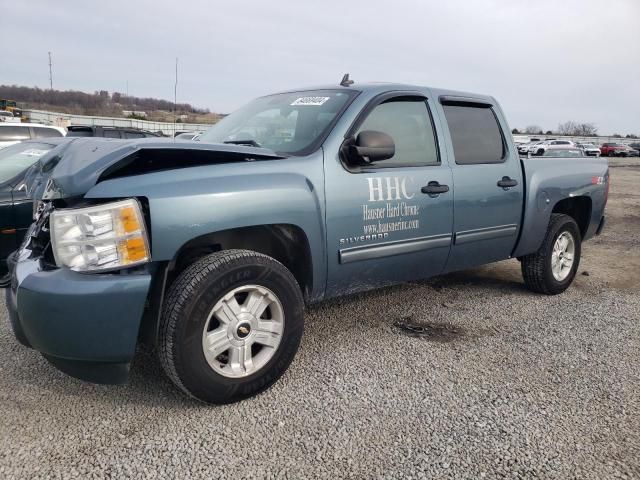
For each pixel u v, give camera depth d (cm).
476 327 384
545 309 430
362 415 256
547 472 216
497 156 411
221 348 256
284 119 345
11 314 250
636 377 304
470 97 404
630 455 228
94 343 229
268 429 242
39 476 206
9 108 4175
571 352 340
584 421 255
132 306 229
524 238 430
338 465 217
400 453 226
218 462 217
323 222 292
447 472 214
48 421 246
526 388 288
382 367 310
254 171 268
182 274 248
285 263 311
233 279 252
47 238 260
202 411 257
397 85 355
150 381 287
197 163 260
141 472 210
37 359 313
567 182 461
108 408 258
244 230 288
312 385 286
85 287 222
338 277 310
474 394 279
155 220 232
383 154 298
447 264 378
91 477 206
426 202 345
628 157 5294
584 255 675
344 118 314
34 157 553
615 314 421
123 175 240
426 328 379
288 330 277
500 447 232
